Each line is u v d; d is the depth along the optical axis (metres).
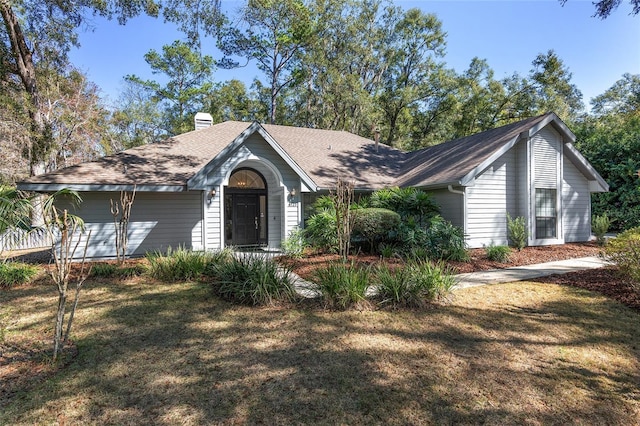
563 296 6.46
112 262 10.00
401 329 4.89
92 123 22.94
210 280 7.85
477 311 5.66
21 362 3.89
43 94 19.83
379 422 2.87
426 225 11.58
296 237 11.22
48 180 10.19
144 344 4.41
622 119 30.52
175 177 11.80
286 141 16.61
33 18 14.77
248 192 13.93
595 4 9.12
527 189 12.72
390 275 6.43
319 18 29.38
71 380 3.50
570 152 13.64
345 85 28.89
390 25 33.69
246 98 33.75
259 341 4.49
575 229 14.06
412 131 33.91
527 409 3.05
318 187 12.64
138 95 35.91
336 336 4.64
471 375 3.63
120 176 11.24
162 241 12.06
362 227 10.36
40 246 14.66
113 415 2.94
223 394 3.26
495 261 10.09
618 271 7.09
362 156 17.09
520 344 4.41
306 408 3.05
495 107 30.53
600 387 3.43
